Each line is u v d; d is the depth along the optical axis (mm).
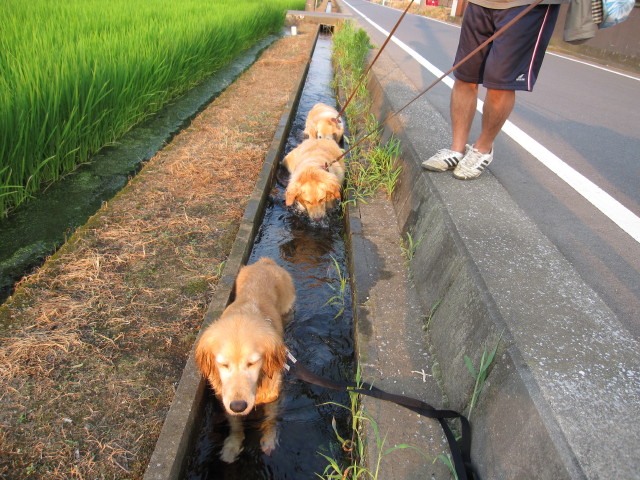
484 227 3143
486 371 2197
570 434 1649
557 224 3674
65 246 3697
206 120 6812
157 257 3711
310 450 2668
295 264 4422
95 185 4945
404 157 4750
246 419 2842
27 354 2727
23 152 4258
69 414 2436
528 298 2428
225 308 3205
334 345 3404
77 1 9555
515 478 1764
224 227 4207
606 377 1930
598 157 5156
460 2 23828
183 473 2381
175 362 2820
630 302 2816
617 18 3152
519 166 4781
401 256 3861
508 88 3271
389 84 7363
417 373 2705
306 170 5199
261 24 14273
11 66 4914
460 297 2684
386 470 2160
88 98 5062
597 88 8891
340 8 25906
